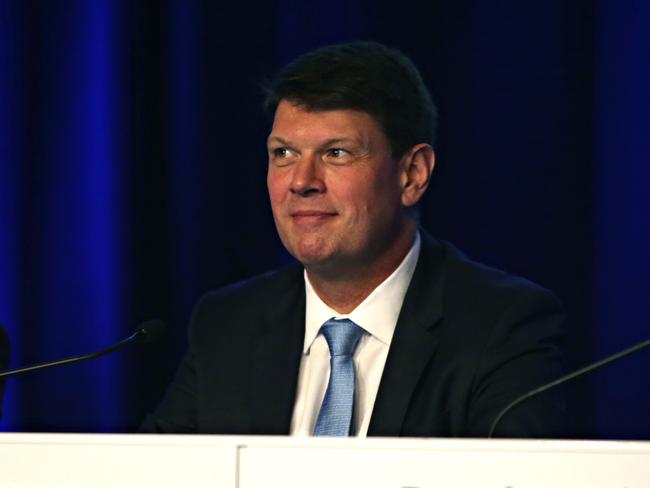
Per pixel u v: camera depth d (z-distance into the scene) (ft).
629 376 37.88
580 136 38.09
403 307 24.27
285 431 24.31
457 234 38.81
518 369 23.31
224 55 40.16
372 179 23.47
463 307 24.25
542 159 38.29
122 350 41.11
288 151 23.73
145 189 41.06
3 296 41.39
